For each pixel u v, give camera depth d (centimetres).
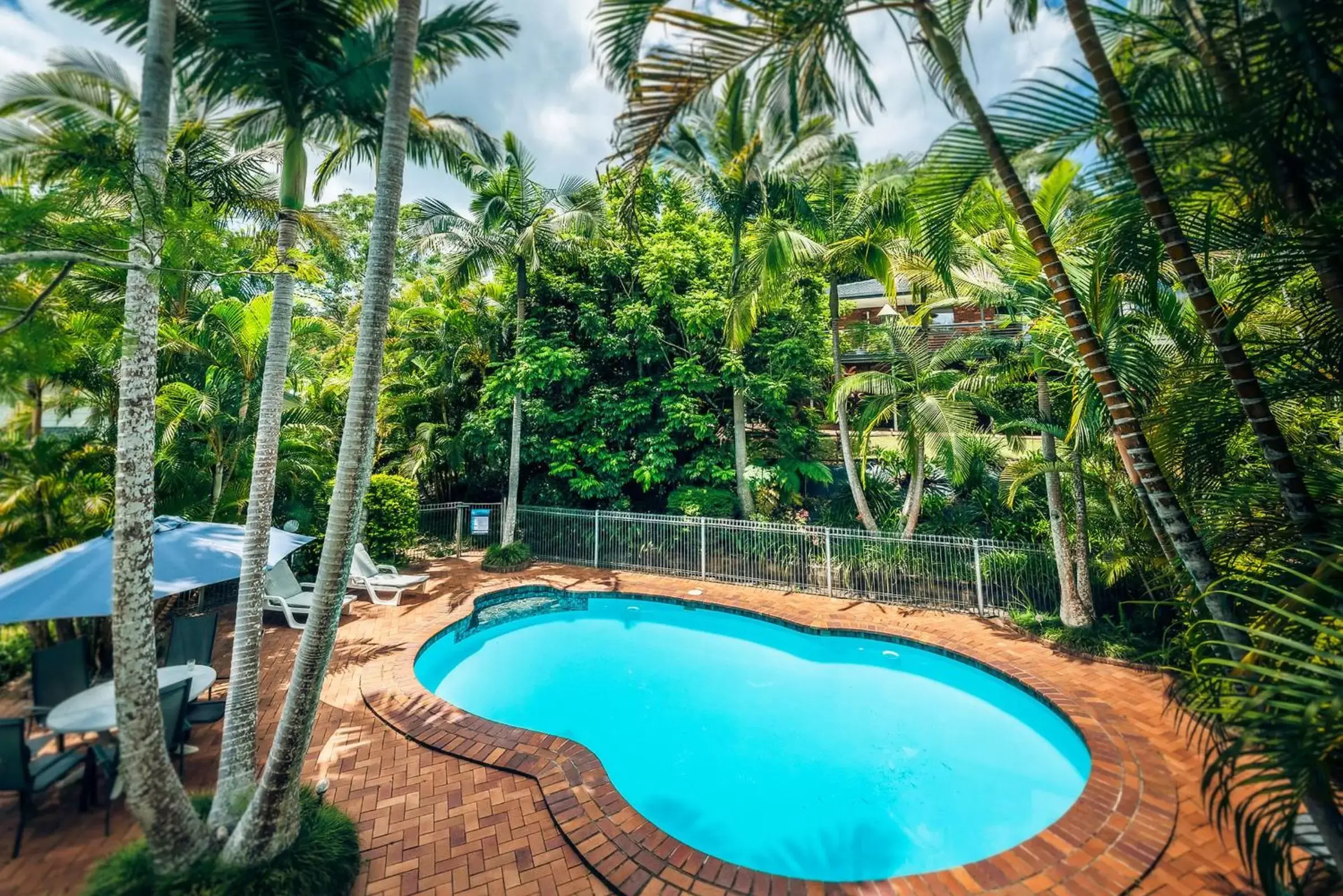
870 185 1090
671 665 981
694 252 1534
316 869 407
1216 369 451
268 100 576
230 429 1110
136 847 407
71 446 678
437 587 1294
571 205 1546
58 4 499
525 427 1667
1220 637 388
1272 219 361
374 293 419
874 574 1212
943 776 652
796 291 1595
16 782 443
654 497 1820
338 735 660
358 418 417
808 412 1750
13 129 409
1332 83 298
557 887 437
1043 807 591
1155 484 382
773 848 541
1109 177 411
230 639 938
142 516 370
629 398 1579
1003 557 1089
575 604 1284
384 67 585
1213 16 344
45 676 559
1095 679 794
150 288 383
